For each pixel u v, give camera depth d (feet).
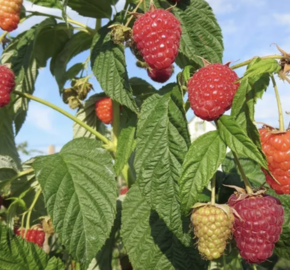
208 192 0.49
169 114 0.41
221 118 0.34
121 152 0.46
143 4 0.48
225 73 0.34
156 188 0.39
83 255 0.41
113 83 0.47
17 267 0.43
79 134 0.63
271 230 0.35
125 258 0.59
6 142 0.62
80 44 0.63
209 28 0.49
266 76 0.35
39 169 0.45
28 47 0.59
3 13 0.51
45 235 0.55
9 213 0.54
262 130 0.36
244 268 0.56
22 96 0.53
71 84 0.64
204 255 0.36
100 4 0.55
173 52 0.39
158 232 0.46
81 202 0.43
